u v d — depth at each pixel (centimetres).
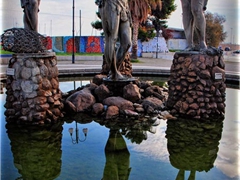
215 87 557
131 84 605
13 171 349
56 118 522
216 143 438
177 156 391
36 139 450
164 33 3250
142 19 1973
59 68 1334
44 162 372
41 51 532
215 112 554
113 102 571
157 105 591
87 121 532
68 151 406
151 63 1912
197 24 558
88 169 351
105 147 421
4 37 505
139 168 354
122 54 626
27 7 535
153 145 429
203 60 550
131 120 533
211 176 337
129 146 424
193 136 467
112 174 337
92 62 1972
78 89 687
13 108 509
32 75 498
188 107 551
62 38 2652
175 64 586
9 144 430
